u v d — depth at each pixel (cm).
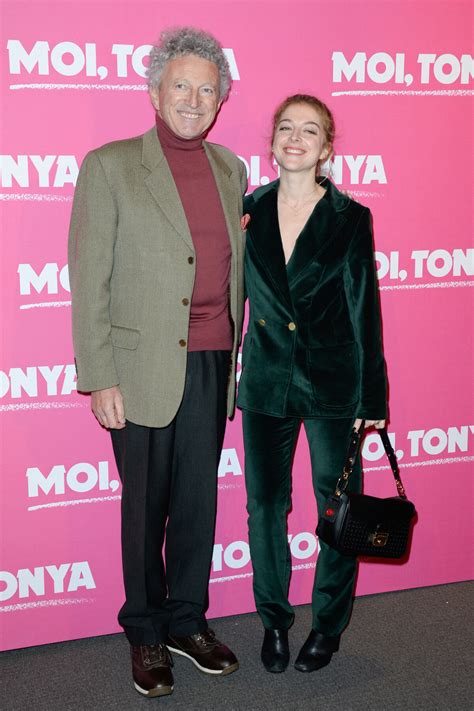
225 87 199
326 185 211
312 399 205
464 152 249
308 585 261
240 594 254
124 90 215
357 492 218
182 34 190
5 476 225
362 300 205
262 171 232
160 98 192
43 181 213
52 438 227
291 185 204
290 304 202
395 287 250
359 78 235
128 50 213
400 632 240
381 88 237
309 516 256
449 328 258
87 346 190
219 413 208
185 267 192
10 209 212
